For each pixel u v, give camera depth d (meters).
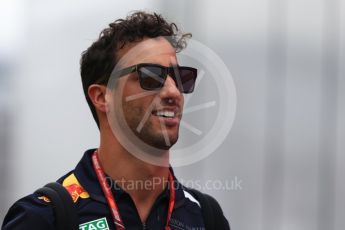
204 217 8.23
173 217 7.93
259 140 24.48
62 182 7.89
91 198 7.60
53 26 23.78
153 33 7.80
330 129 25.06
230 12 24.48
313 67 25.11
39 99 24.30
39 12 24.33
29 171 24.70
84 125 23.45
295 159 24.69
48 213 7.18
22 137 24.80
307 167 24.88
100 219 7.49
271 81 24.66
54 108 24.00
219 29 24.38
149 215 7.79
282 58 24.80
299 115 24.75
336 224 24.56
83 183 7.71
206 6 24.28
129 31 7.75
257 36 24.75
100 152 7.99
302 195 24.69
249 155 24.19
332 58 25.06
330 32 25.17
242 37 24.61
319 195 24.84
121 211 7.61
